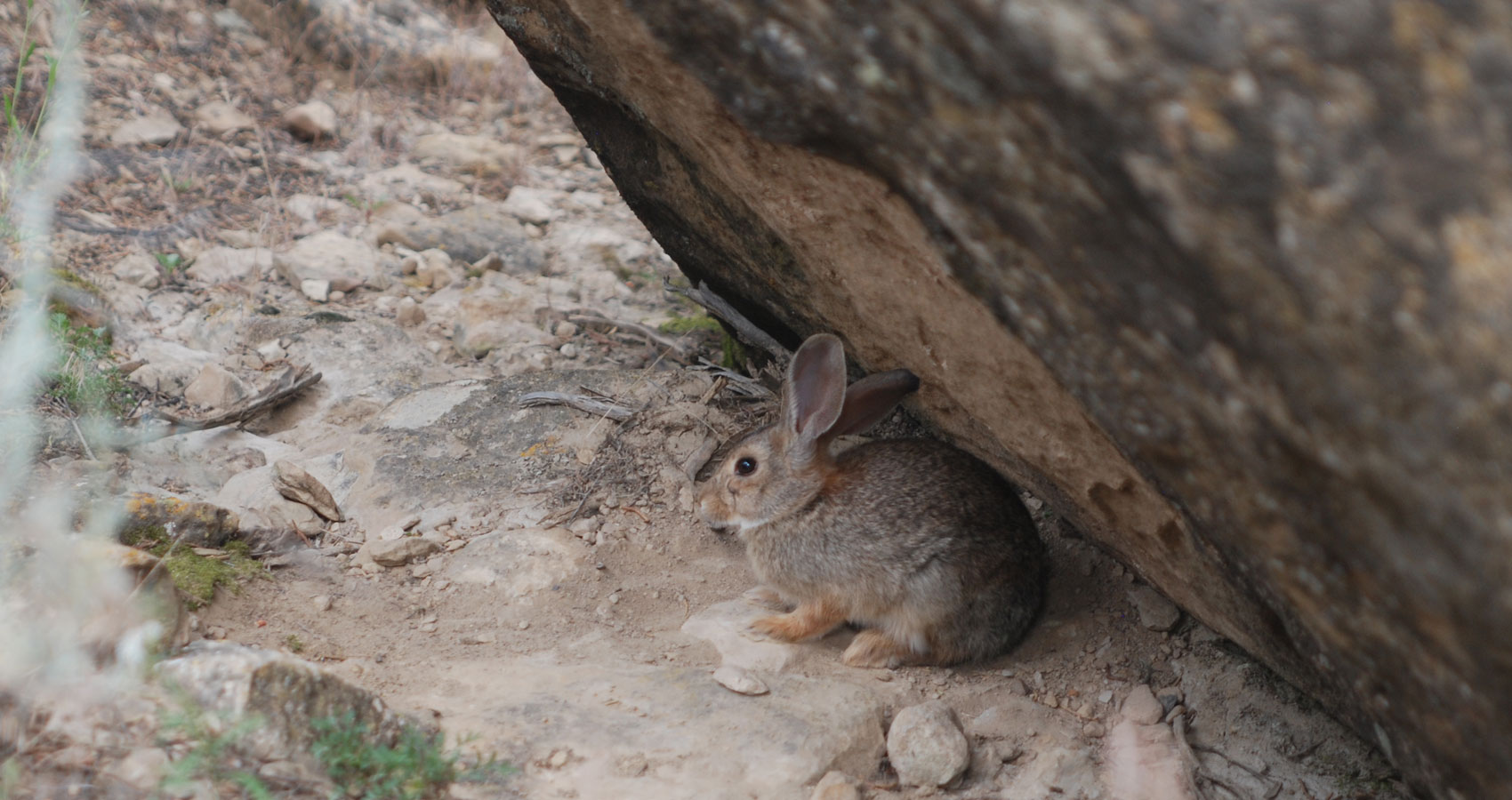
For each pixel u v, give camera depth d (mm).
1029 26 1889
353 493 5164
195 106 8562
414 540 4758
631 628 4492
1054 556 5195
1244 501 2379
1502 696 2084
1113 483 3500
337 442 5551
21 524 3723
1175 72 1788
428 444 5434
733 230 4785
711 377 6039
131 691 3021
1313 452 2025
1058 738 4074
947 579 4379
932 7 2025
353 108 9328
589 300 7477
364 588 4527
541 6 3979
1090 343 2389
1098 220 2088
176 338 6203
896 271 3338
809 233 3521
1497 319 1674
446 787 3186
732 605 4715
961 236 2471
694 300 6020
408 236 7754
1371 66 1660
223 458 5277
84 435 4914
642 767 3445
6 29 7969
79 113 7828
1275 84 1724
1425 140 1657
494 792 3223
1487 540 1841
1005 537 4543
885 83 2271
